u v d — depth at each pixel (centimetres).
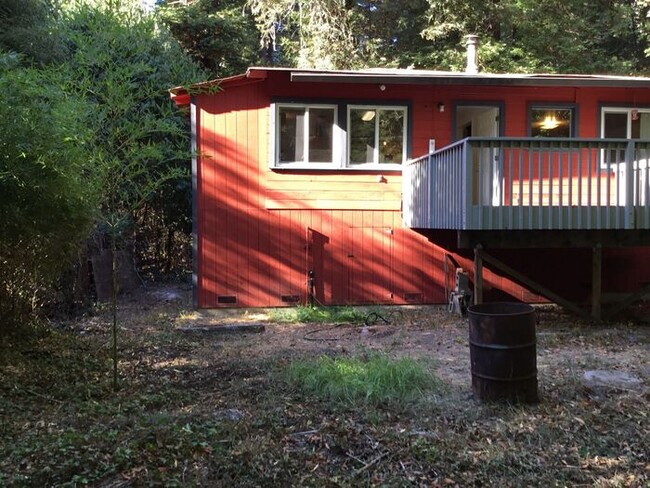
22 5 884
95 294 1179
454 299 1027
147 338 832
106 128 604
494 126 1094
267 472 370
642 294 959
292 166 1045
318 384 546
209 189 1030
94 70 632
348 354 698
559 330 858
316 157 1058
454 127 1079
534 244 854
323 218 1063
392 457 395
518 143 788
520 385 497
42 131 524
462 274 1027
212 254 1035
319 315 1005
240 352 738
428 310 1066
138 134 590
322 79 930
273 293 1052
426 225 949
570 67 1973
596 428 443
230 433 427
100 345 781
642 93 1103
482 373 502
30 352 692
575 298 1116
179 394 547
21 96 516
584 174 975
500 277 1100
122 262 1295
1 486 340
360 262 1073
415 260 1088
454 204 823
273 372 614
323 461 392
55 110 531
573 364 640
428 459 390
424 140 1073
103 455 379
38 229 609
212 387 577
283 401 513
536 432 434
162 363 686
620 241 871
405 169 1065
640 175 810
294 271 1058
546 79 970
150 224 1606
